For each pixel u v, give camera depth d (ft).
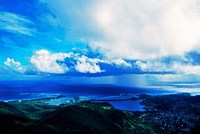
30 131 453.58
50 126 508.12
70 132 506.07
